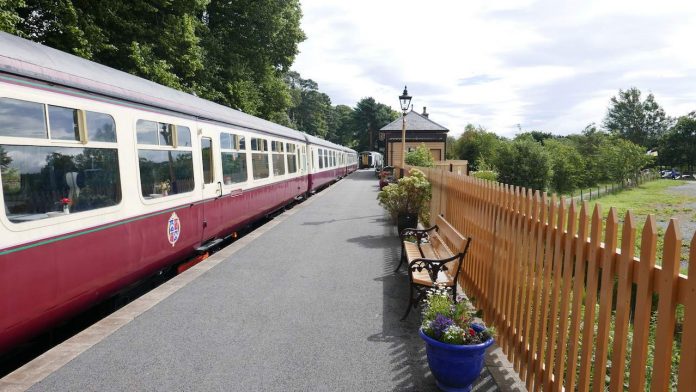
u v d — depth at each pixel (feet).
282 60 90.33
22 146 12.94
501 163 115.44
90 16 49.73
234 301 18.15
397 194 33.27
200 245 26.23
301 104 306.96
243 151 33.58
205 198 26.08
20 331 12.88
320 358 13.17
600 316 8.36
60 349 13.67
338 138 361.10
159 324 15.70
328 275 21.99
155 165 20.56
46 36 46.78
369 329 15.31
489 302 15.29
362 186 87.25
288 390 11.43
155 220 20.20
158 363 12.83
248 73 80.79
